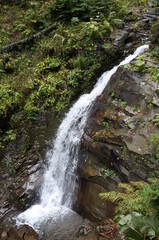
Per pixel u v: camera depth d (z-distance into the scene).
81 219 5.63
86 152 5.88
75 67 8.30
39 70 8.70
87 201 5.63
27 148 7.53
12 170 7.17
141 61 6.13
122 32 8.95
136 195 3.59
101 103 6.27
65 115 7.53
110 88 6.29
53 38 9.09
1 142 7.88
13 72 9.05
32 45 9.63
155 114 4.89
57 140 7.05
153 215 3.13
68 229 5.35
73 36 8.62
